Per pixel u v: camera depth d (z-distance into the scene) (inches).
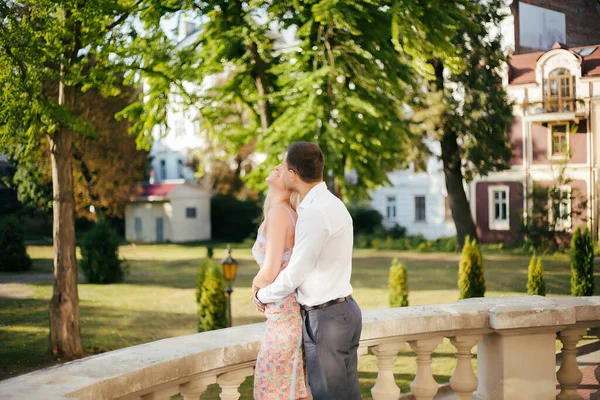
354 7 532.1
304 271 115.0
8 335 564.7
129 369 109.9
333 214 117.5
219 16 588.7
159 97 578.9
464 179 1077.1
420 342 154.6
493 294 645.3
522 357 160.1
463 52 732.0
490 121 907.4
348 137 590.2
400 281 608.4
